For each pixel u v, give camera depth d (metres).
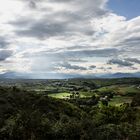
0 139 20.98
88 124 25.38
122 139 23.59
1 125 22.98
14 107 31.16
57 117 32.09
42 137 22.52
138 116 38.94
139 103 60.53
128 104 68.06
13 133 21.50
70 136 23.05
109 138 23.50
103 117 40.16
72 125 24.09
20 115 24.61
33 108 33.62
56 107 39.12
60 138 22.95
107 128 25.20
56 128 23.59
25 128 22.52
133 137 23.86
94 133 23.77
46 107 36.62
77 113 40.94
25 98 37.34
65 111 38.94
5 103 31.50
